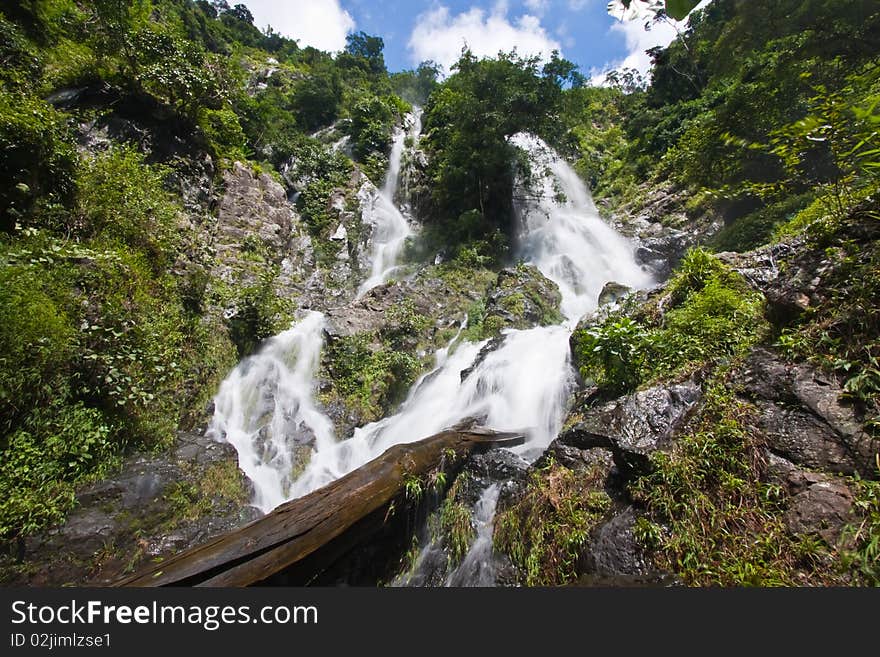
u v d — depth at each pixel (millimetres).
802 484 2234
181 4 35250
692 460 2668
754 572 1982
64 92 9633
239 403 6844
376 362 8414
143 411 4891
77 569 3535
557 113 17234
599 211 20062
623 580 2314
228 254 10211
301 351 8203
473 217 16250
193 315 6734
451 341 9828
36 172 5336
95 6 9758
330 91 27875
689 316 4289
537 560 2852
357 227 16578
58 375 4180
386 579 3715
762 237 8461
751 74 9062
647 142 21578
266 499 5500
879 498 1928
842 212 3033
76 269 4930
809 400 2543
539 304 10703
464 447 4793
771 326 3268
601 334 4191
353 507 3402
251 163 14727
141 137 10195
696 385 3367
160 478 4465
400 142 23641
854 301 2588
